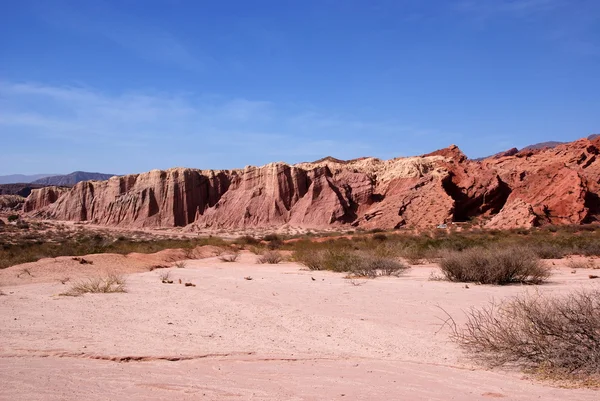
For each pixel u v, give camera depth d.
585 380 6.11
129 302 13.41
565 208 58.81
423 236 49.59
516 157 100.50
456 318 10.63
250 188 98.88
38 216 122.19
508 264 16.73
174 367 7.10
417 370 6.92
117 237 74.56
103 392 5.77
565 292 13.14
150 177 108.69
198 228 94.94
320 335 9.40
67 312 11.91
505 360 7.04
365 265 21.22
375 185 96.56
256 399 5.49
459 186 75.50
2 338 9.03
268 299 13.69
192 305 12.85
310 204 90.19
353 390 5.86
